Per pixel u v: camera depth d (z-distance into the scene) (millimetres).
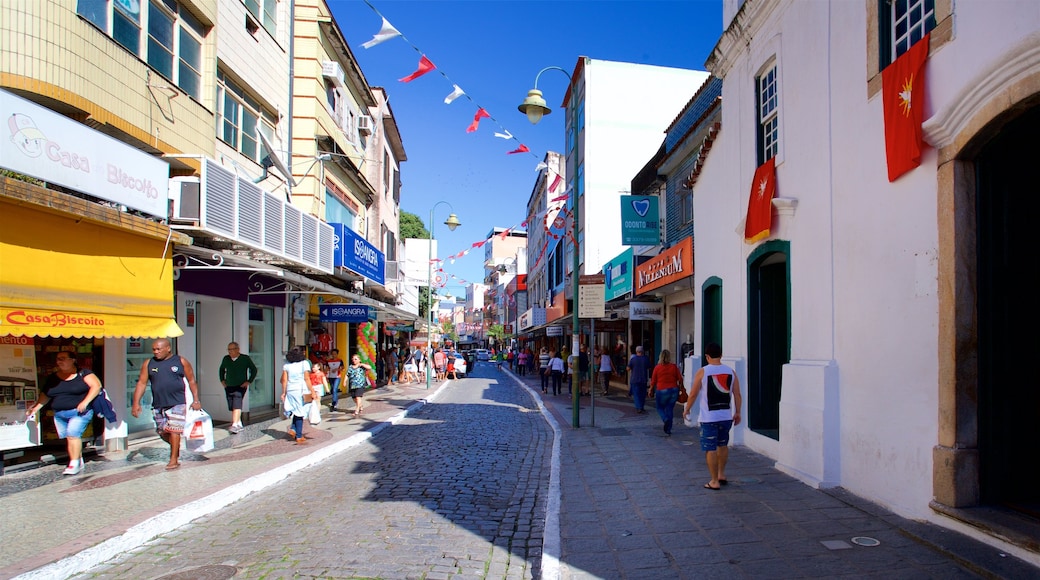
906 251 5512
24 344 7785
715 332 11562
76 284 7230
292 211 11664
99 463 8656
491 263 93688
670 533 5395
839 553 4699
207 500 6637
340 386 21984
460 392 24969
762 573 4398
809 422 6898
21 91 7207
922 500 5262
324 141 16891
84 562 4879
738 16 9391
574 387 12695
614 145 28547
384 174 26781
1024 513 4711
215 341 13000
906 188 5527
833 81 6805
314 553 5203
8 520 5906
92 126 8219
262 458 9250
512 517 6461
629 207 17406
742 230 9273
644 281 16641
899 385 5582
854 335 6316
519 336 57469
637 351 14984
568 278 32000
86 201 7195
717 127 10773
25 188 6426
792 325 7641
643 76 28938
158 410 8375
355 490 7609
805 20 7480
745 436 9320
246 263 10117
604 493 6945
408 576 4699
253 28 13398
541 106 12812
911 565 4406
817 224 7078
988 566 4176
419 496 7270
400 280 26719
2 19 7102
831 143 6809
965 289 4914
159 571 4832
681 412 14969
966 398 4914
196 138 10562
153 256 8414
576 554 4973
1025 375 5070
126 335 7859
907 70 5418
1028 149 5059
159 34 9766
